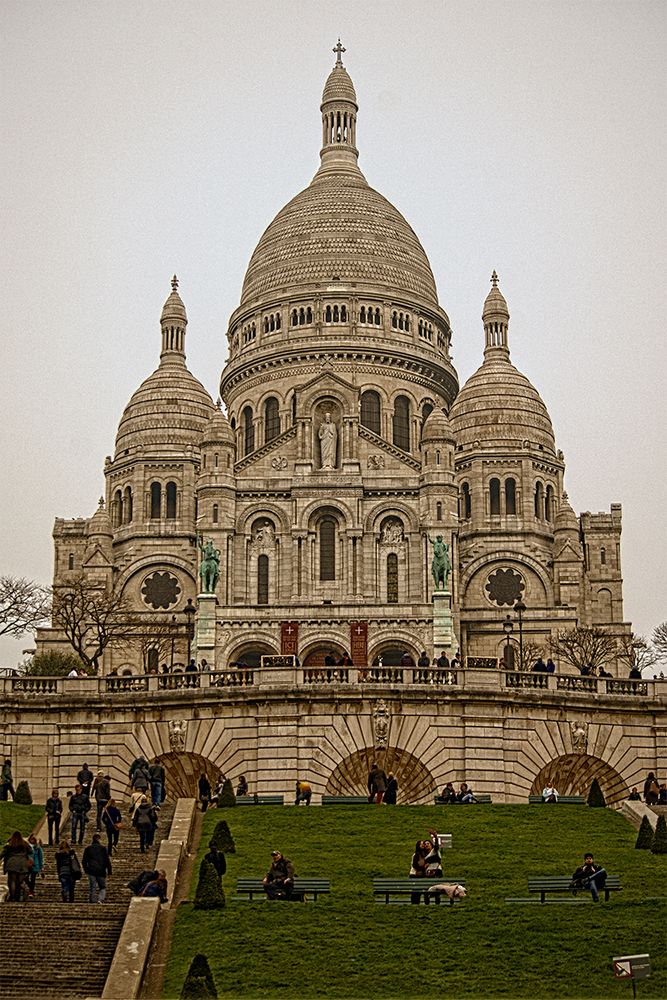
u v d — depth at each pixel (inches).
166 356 7834.6
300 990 2256.4
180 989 2231.8
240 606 6254.9
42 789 3592.5
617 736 3607.3
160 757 3580.2
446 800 3351.4
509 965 2341.3
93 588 6363.2
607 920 2506.2
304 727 3523.6
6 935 2363.4
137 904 2432.3
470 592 7071.9
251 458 6806.1
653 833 3002.0
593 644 6299.2
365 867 2827.3
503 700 3545.8
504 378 7568.9
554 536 7244.1
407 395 7583.7
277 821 3122.5
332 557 6628.9
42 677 3718.0
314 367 7539.4
